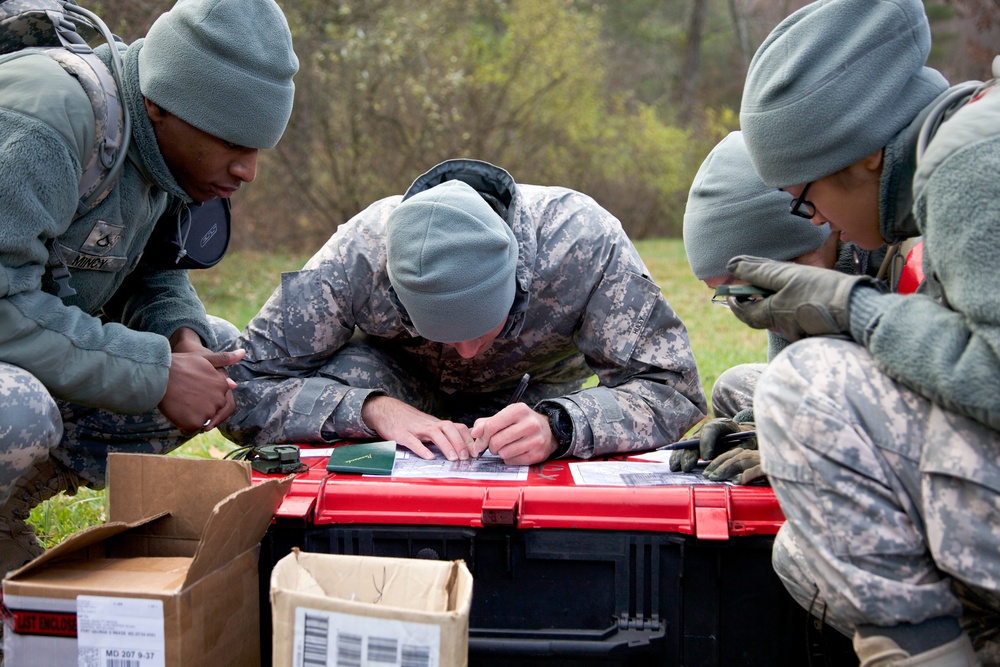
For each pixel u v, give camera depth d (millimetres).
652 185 16359
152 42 2219
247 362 2592
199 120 2203
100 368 2168
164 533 1908
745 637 1962
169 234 2619
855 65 1716
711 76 25969
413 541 1996
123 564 1812
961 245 1449
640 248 14086
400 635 1551
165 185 2340
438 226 2227
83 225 2264
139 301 2691
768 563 1940
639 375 2514
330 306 2580
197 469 1875
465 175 2559
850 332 1625
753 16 26062
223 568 1751
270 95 2240
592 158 15492
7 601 1672
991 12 18844
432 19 11844
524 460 2215
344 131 11969
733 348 5918
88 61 2211
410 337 2689
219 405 2352
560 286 2541
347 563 1736
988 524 1491
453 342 2295
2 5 2232
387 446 2324
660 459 2338
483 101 13125
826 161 1758
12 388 2020
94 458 2652
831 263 2404
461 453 2293
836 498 1560
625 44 24422
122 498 1920
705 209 2385
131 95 2256
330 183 12555
